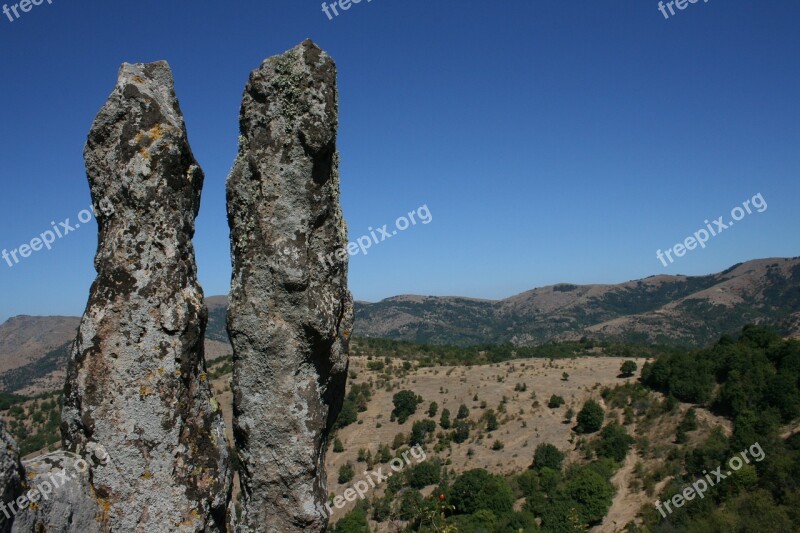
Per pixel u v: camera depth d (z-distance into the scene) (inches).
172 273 284.4
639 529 1583.4
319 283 321.4
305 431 311.7
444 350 4749.0
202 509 280.7
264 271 313.1
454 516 1873.8
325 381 330.3
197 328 289.6
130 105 291.3
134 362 274.1
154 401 273.9
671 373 2679.6
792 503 1346.0
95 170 291.1
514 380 3486.7
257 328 312.5
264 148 318.0
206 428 292.7
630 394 2770.7
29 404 2529.5
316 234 324.5
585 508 1780.3
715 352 2586.1
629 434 2421.3
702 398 2373.3
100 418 270.5
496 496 1854.1
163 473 272.8
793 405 1846.7
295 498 310.8
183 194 295.7
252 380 315.3
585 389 3127.5
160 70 316.5
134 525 268.8
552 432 2682.1
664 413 2443.4
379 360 4146.2
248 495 322.0
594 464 2155.5
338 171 341.4
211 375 2970.0
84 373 272.1
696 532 1407.5
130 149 286.2
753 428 1813.5
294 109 314.3
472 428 2849.4
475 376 3641.7
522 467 2379.4
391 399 3302.2
